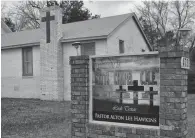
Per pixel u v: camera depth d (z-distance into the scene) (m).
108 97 5.27
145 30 34.81
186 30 4.76
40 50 17.22
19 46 18.47
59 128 7.85
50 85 16.66
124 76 5.11
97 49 15.30
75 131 5.58
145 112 4.81
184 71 4.54
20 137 6.82
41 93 17.05
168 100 4.50
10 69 19.41
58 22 16.52
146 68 4.85
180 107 4.40
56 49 16.44
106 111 5.29
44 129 7.75
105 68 5.34
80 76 5.57
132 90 4.99
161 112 4.56
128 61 5.07
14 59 19.19
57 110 11.68
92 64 5.49
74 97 5.64
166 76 4.54
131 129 4.88
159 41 34.56
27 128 7.91
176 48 4.44
